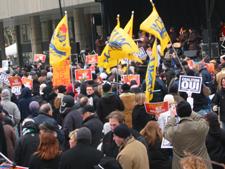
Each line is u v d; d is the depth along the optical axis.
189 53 34.41
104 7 38.28
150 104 13.98
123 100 15.84
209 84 20.75
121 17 39.00
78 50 40.47
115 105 15.68
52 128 10.87
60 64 21.22
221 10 40.47
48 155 10.70
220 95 16.95
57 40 20.88
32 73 26.16
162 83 18.39
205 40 34.72
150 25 16.91
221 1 40.31
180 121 11.29
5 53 64.88
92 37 46.53
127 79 21.59
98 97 17.50
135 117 14.38
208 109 16.88
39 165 10.72
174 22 41.59
